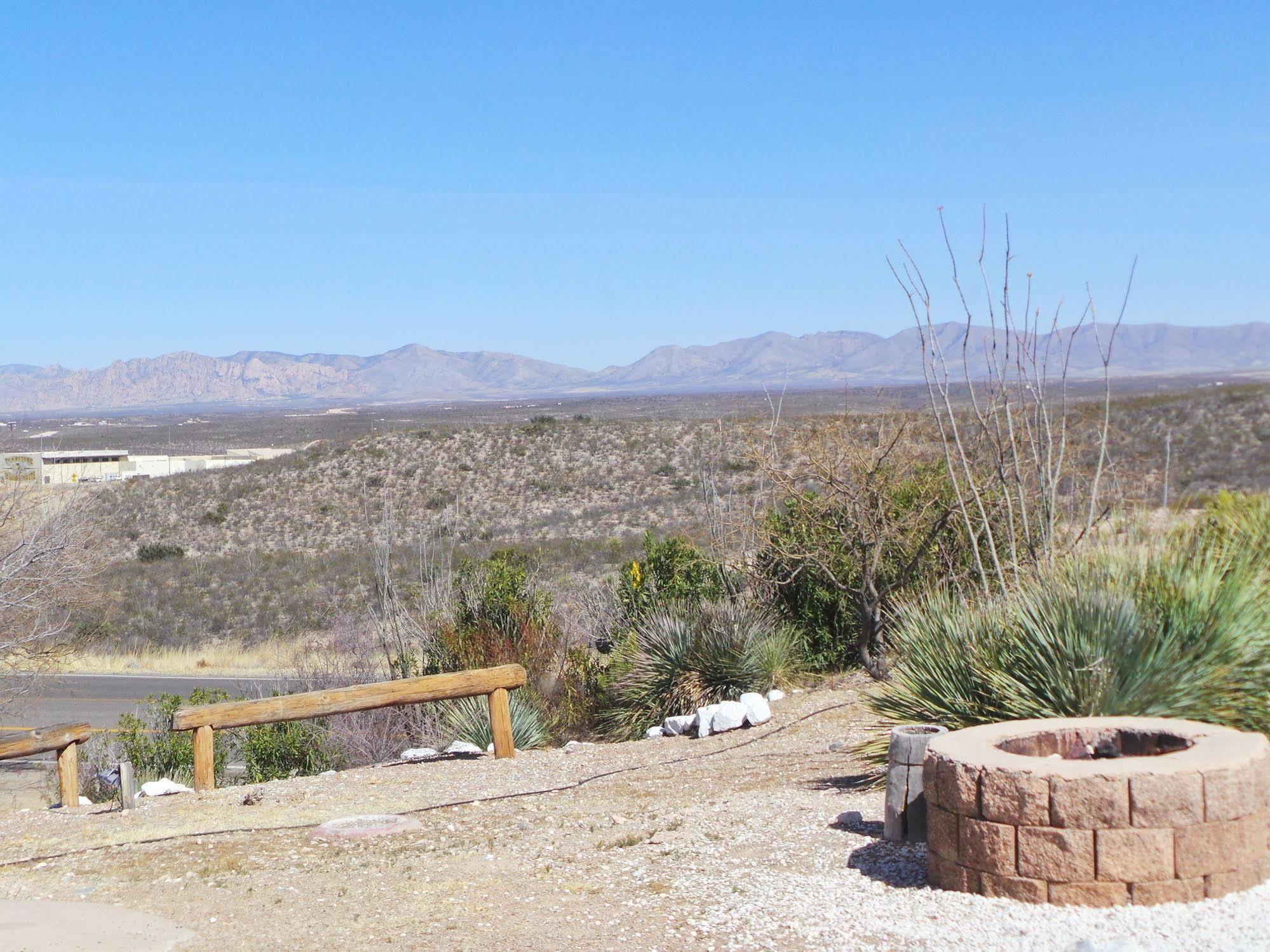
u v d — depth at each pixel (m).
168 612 37.59
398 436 67.75
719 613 13.66
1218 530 7.88
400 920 5.58
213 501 59.06
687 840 6.63
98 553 22.44
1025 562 9.20
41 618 19.33
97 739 16.09
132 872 6.95
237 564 45.09
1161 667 6.55
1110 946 4.15
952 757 5.07
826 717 11.22
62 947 5.45
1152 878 4.60
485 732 12.83
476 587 17.02
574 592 18.83
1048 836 4.72
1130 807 4.62
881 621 12.31
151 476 67.25
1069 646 6.67
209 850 7.43
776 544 13.74
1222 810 4.66
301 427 165.62
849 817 6.64
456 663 15.06
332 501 58.59
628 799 8.50
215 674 27.45
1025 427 9.15
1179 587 6.99
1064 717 6.34
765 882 5.56
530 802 8.66
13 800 14.74
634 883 5.82
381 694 10.70
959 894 4.98
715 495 15.50
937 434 11.31
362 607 31.03
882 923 4.75
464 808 8.53
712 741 11.16
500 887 6.04
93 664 29.16
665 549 16.28
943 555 11.27
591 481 59.34
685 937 4.89
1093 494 8.77
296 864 6.94
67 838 8.37
